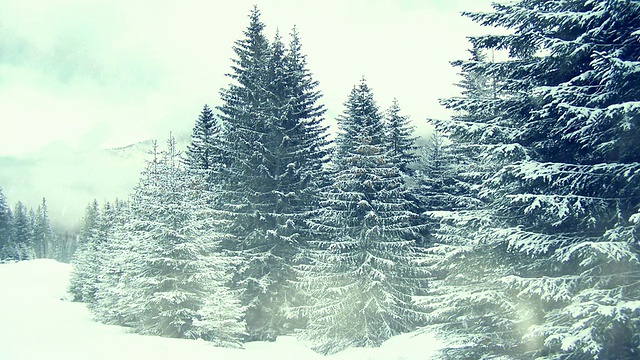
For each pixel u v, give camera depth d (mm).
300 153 25344
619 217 9055
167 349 13648
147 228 19562
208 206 23734
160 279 18500
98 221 46844
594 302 8055
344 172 23266
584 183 9492
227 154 24906
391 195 22906
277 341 22406
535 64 10766
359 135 23234
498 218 11414
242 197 25016
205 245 20266
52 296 52781
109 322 26641
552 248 9891
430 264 24797
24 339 14109
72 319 28047
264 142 25828
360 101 24562
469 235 12289
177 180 19844
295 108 26156
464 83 23688
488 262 11500
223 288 19359
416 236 26453
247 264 23453
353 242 21906
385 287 21312
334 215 22641
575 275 9750
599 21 9422
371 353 18516
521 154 10484
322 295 22609
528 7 10812
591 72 9078
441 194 30000
